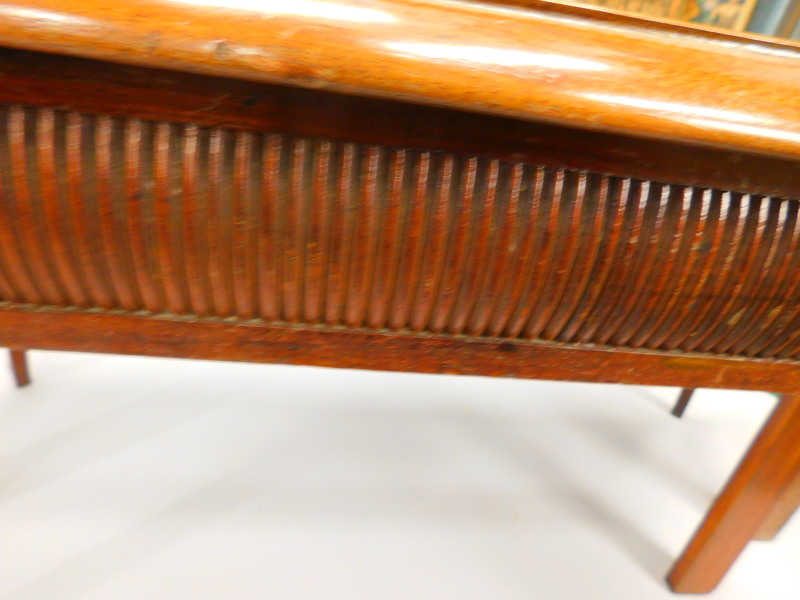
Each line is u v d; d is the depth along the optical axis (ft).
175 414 2.88
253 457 2.66
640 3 3.26
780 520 2.52
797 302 1.37
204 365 3.29
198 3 0.77
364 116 1.01
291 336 1.40
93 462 2.51
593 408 3.39
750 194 1.20
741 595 2.33
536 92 0.83
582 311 1.36
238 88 0.96
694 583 2.23
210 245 1.15
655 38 1.00
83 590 1.97
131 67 0.92
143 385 3.06
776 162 1.13
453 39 0.83
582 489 2.74
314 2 0.81
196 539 2.22
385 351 1.45
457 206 1.13
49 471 2.44
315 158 1.06
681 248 1.24
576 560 2.36
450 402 3.26
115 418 2.80
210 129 1.02
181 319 1.35
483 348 1.46
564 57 0.86
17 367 2.81
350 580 2.14
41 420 2.72
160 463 2.56
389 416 3.08
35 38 0.73
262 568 2.14
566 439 3.08
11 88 0.94
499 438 3.02
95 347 1.39
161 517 2.29
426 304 1.30
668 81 0.89
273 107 0.99
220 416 2.90
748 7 3.21
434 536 2.38
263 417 2.94
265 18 0.78
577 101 0.84
